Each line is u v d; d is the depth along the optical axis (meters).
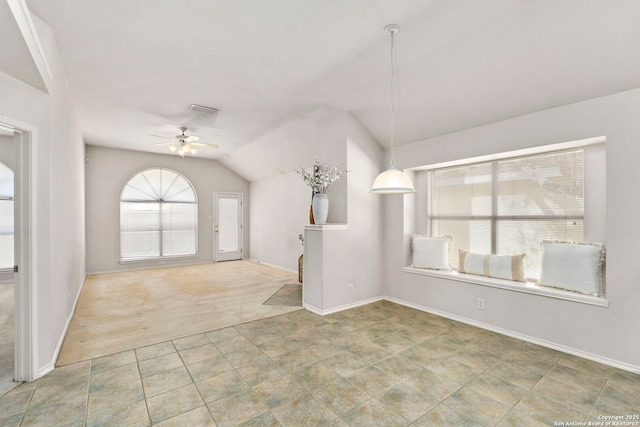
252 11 2.35
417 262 4.22
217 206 8.21
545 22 2.28
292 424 1.89
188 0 2.24
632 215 2.52
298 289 5.26
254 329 3.42
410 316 3.85
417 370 2.53
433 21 2.44
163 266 7.39
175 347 2.96
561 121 2.88
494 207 3.72
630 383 2.32
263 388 2.27
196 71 3.30
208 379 2.38
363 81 3.43
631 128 2.52
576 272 2.85
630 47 2.26
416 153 4.16
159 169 7.35
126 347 2.95
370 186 4.39
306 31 2.60
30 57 1.92
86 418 1.92
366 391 2.23
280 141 5.76
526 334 3.11
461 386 2.30
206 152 7.22
